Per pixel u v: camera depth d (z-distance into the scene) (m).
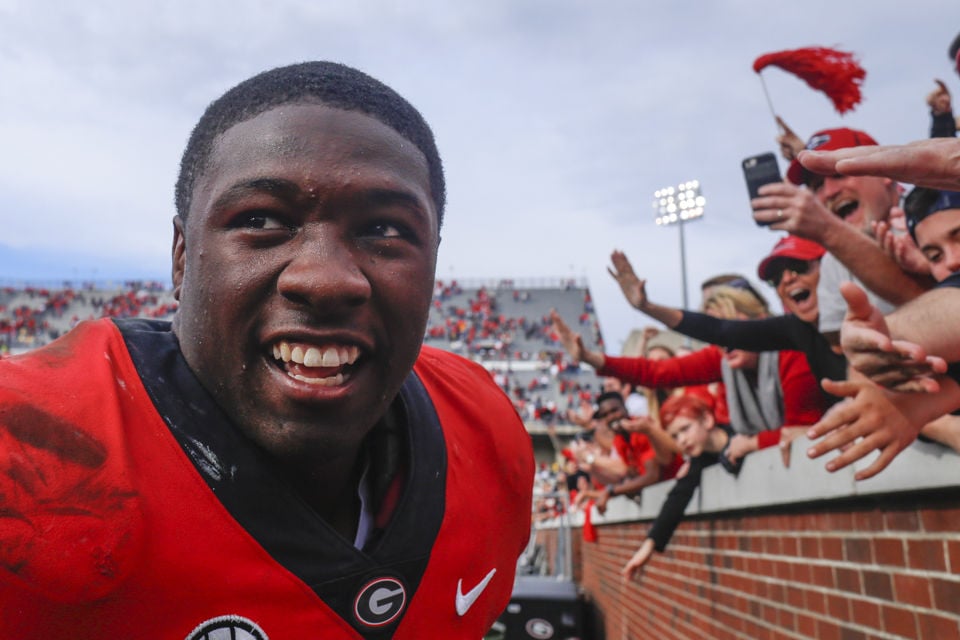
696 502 3.93
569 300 44.88
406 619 1.18
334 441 1.00
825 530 2.52
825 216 1.98
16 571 0.86
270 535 1.03
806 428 2.75
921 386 1.63
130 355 1.07
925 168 1.00
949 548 1.83
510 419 1.59
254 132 0.97
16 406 0.92
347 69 1.09
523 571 14.02
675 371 3.68
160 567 0.95
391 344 1.03
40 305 42.50
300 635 1.04
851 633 2.32
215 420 1.03
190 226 1.03
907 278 2.00
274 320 0.95
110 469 0.93
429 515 1.24
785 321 2.66
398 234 1.03
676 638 4.62
